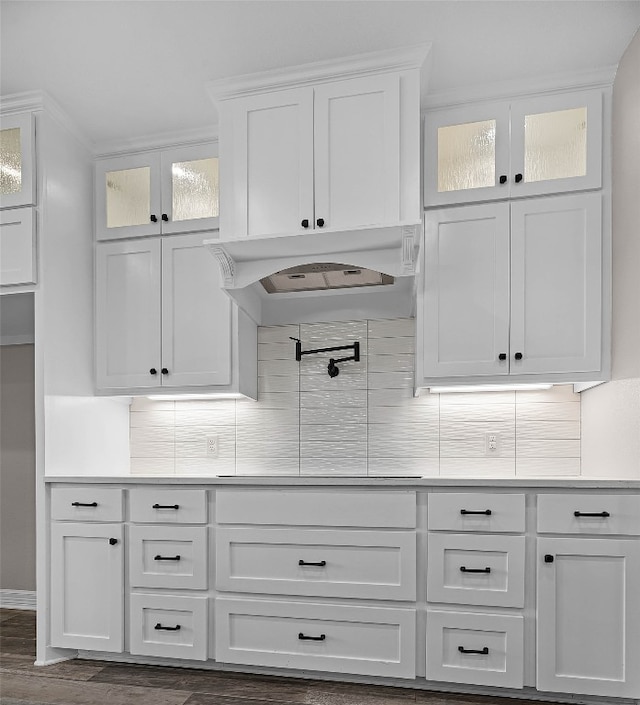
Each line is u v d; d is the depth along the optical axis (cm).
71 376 273
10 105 258
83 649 246
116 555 244
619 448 219
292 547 228
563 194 239
